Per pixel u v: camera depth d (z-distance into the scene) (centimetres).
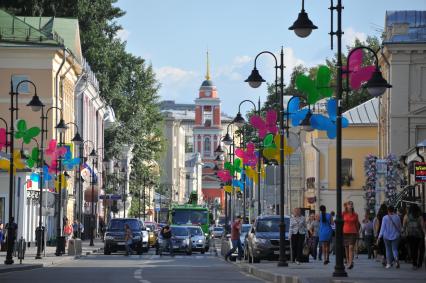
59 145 7562
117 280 4278
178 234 9038
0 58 9950
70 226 9356
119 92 14488
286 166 13350
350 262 4762
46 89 9994
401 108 9356
